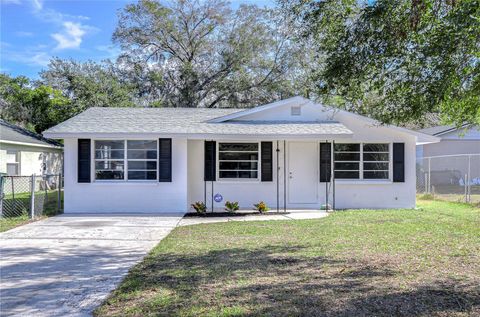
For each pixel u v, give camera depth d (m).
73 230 10.03
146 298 4.89
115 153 13.49
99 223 11.14
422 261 6.47
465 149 24.94
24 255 7.37
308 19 6.74
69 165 13.26
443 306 4.49
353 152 14.80
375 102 7.66
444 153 24.94
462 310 4.38
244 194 14.34
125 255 7.34
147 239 8.88
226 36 30.69
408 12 5.93
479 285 5.20
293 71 28.58
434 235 8.74
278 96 29.92
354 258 6.71
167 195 13.41
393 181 14.66
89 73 28.62
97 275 6.02
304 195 14.56
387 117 7.05
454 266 6.15
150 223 11.18
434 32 5.96
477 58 5.86
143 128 13.38
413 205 14.68
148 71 31.38
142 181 13.45
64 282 5.69
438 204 15.67
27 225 10.75
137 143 13.51
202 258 6.84
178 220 11.73
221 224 10.84
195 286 5.28
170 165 13.35
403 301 4.64
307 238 8.59
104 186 13.32
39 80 29.06
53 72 28.41
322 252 7.20
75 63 28.73
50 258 7.13
